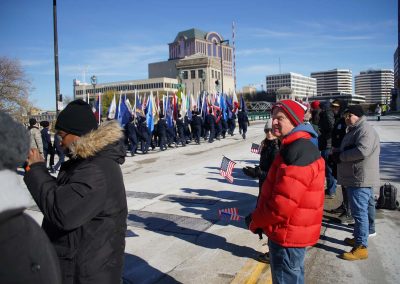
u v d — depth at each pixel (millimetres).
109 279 2053
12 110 38594
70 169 2145
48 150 12289
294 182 2465
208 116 20594
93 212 1972
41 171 2027
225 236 5375
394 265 4289
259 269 4258
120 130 2242
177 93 22797
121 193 2152
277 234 2604
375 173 4379
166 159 14477
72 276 1998
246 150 16109
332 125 7137
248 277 4059
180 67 109188
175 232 5570
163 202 7434
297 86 196375
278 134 2742
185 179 9930
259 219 2695
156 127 18500
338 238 5199
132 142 16109
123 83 131750
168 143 19125
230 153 15305
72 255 1997
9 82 38469
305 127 2652
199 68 106812
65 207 1889
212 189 8562
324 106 7469
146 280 4023
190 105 23031
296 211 2539
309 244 2604
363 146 4207
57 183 2117
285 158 2562
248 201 7406
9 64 38562
